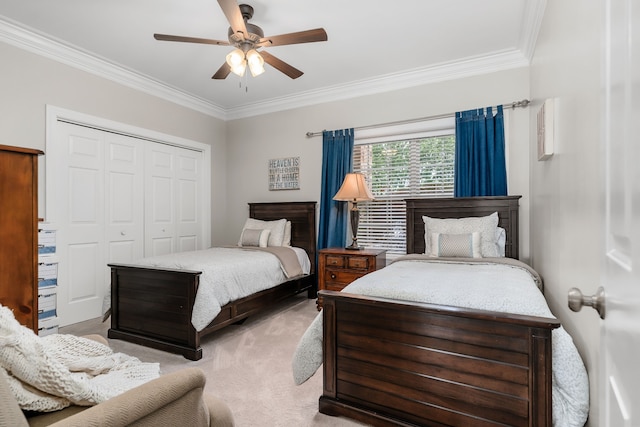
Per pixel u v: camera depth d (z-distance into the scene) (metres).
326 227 4.16
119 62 3.43
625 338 0.56
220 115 4.95
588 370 1.36
